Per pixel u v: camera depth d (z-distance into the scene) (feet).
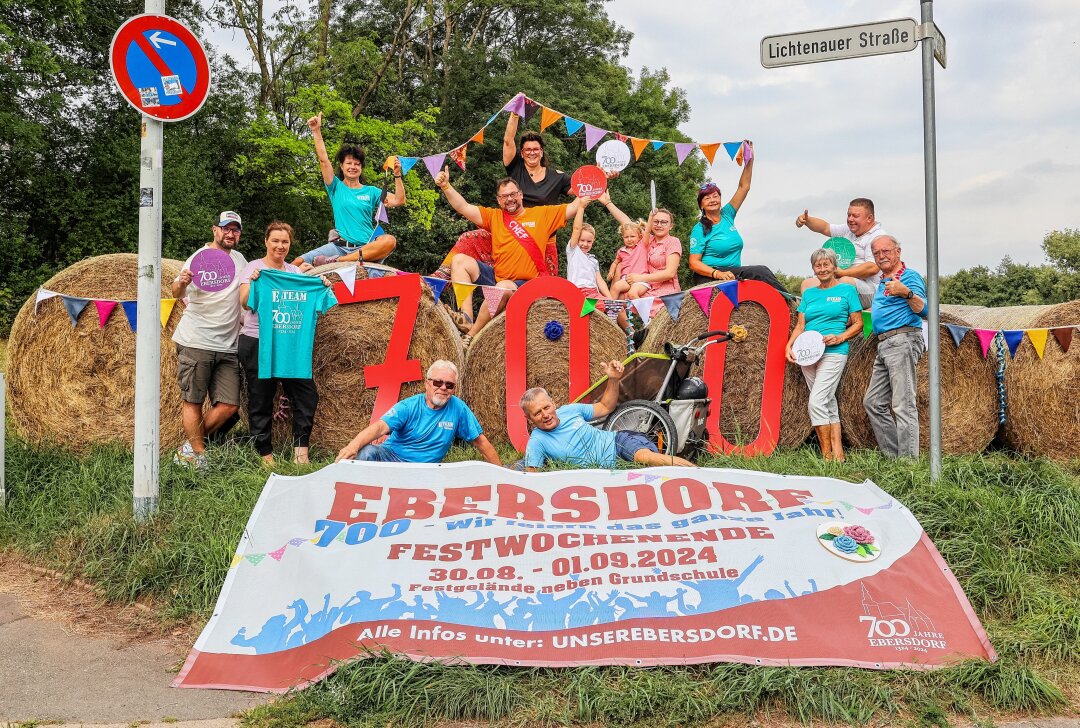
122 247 69.05
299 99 72.49
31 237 64.69
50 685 12.00
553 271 28.14
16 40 58.49
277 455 21.76
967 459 19.04
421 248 81.30
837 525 14.12
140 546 16.21
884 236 20.92
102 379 23.04
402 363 23.15
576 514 14.56
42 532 17.49
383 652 11.89
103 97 72.90
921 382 23.44
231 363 20.83
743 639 12.23
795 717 11.16
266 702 11.57
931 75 17.38
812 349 21.83
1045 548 15.33
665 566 13.38
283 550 14.11
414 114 75.46
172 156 72.33
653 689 11.26
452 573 13.30
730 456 20.15
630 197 90.94
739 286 23.48
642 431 20.18
